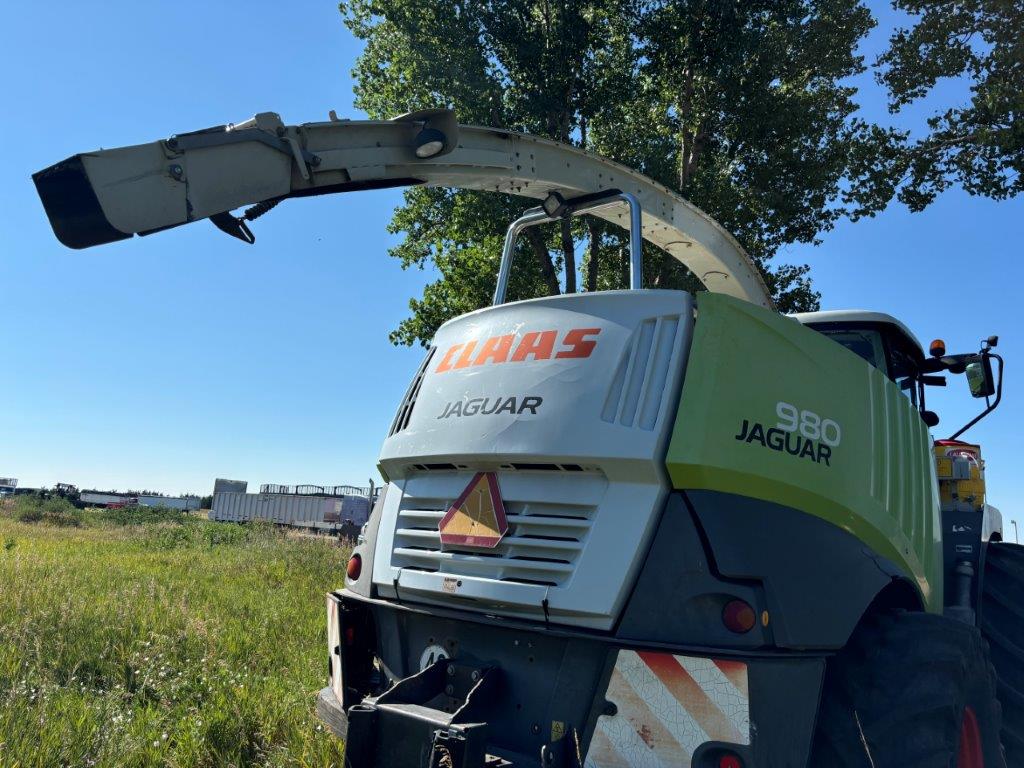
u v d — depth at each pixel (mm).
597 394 3199
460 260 18906
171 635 6555
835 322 5156
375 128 4094
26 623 6359
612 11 17359
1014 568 4980
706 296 3266
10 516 37438
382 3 16984
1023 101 13898
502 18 16531
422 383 4004
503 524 3297
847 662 3219
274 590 10023
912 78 15195
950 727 3074
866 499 3535
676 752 2748
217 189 3568
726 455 3004
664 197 5742
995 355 5535
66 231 3309
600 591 2953
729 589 2850
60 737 4059
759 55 16344
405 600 3611
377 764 2975
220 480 51906
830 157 16312
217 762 4160
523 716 3068
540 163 4934
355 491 47125
